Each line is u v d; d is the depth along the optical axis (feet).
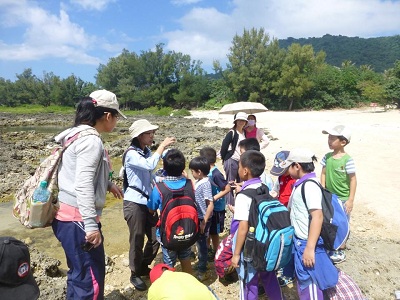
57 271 16.22
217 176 15.60
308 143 49.67
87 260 10.14
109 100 10.55
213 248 16.35
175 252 13.38
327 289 10.95
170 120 113.70
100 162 10.21
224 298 13.41
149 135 13.51
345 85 160.15
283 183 14.97
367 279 14.05
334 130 15.33
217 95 201.36
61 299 12.82
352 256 15.62
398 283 14.01
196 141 61.21
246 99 181.06
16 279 7.17
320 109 157.58
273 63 167.63
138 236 13.47
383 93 121.60
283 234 9.99
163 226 12.66
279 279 13.94
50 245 19.84
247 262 10.64
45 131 92.12
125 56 224.33
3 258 7.00
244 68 171.42
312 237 10.18
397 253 16.11
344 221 10.43
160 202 12.82
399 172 31.24
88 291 10.16
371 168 32.99
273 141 53.01
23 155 49.42
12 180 34.09
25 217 9.84
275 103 167.53
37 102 251.60
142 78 213.87
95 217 9.70
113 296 13.43
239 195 10.96
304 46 168.45
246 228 10.62
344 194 15.31
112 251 18.66
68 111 198.90
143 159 12.95
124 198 13.55
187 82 204.44
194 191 13.93
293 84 159.84
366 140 49.29
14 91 253.44
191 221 12.57
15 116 143.13
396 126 68.18
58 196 10.02
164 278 8.54
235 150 19.03
